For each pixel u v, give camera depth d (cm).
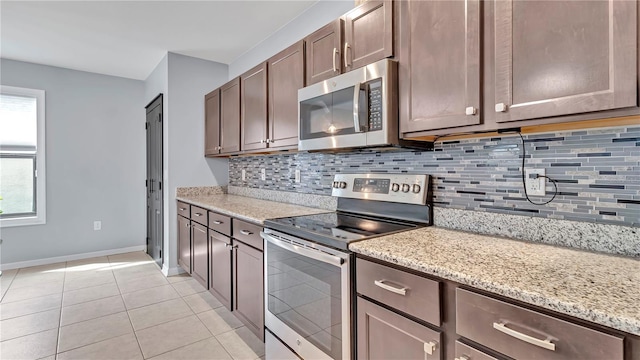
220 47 327
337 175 217
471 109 120
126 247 434
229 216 232
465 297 91
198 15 260
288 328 168
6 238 358
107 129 417
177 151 343
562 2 97
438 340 98
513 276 88
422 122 138
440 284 98
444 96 130
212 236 261
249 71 270
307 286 154
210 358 192
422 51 138
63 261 389
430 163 170
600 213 115
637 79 84
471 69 120
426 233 146
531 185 133
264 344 203
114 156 423
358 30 169
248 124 273
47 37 300
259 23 276
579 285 81
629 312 66
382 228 159
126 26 279
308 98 194
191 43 316
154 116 386
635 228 107
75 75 395
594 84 91
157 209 379
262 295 194
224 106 314
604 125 112
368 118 156
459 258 106
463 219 153
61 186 388
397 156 187
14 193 367
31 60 361
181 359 190
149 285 310
